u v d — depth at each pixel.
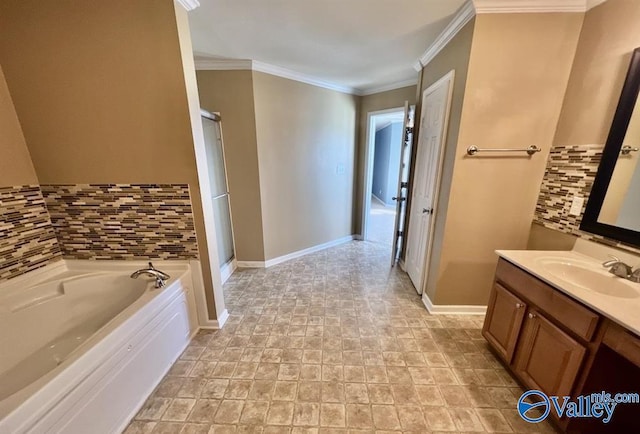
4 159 1.63
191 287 1.97
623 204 1.40
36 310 1.67
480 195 1.97
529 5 1.62
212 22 1.88
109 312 1.88
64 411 1.03
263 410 1.42
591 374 1.12
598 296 1.15
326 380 1.62
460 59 1.84
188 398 1.49
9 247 1.67
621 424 1.21
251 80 2.67
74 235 1.95
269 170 3.04
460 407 1.45
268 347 1.90
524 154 1.87
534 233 1.99
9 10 1.51
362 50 2.38
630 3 1.35
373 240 4.36
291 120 3.10
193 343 1.94
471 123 1.83
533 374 1.41
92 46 1.57
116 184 1.83
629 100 1.37
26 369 1.54
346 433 1.31
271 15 1.79
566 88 1.73
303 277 3.02
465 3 1.65
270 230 3.22
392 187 7.43
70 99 1.66
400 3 1.65
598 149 1.52
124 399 1.32
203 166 1.87
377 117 3.94
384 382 1.60
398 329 2.10
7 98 1.63
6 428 0.86
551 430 1.33
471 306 2.26
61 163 1.78
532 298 1.42
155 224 1.91
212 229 2.01
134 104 1.67
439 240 2.18
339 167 3.83
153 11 1.51
